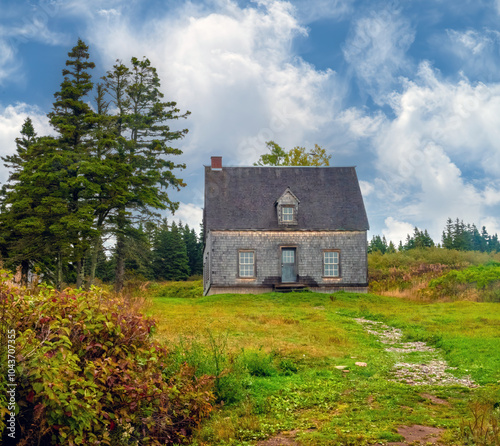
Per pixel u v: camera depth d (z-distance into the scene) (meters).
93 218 29.11
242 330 18.75
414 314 23.67
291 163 49.75
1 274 7.54
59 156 29.03
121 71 37.84
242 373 11.84
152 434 8.48
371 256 51.34
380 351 16.48
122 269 34.84
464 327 19.75
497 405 9.98
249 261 33.25
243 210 34.16
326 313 24.47
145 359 8.50
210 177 35.91
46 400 6.51
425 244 72.94
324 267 33.53
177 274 67.88
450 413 9.63
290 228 33.44
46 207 28.61
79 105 31.94
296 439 8.34
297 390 11.57
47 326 7.41
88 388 7.04
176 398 9.15
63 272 34.09
